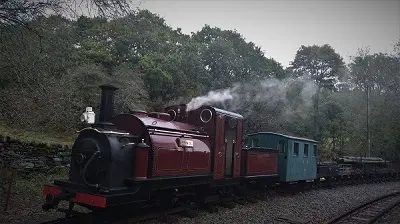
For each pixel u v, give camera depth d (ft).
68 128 52.95
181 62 82.12
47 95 46.09
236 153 39.17
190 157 30.55
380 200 50.55
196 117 35.73
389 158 119.75
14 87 44.78
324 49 131.95
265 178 46.44
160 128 28.17
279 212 36.91
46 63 39.09
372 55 116.67
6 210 27.99
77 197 22.82
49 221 23.79
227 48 92.38
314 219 34.04
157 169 26.48
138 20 36.47
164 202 30.01
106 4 29.84
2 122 47.16
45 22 33.22
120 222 25.11
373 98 116.37
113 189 22.99
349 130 122.52
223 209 36.32
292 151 53.11
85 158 24.12
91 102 57.36
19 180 36.68
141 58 77.56
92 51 68.59
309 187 60.90
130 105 58.44
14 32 29.86
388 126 112.88
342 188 67.46
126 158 24.81
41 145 40.52
